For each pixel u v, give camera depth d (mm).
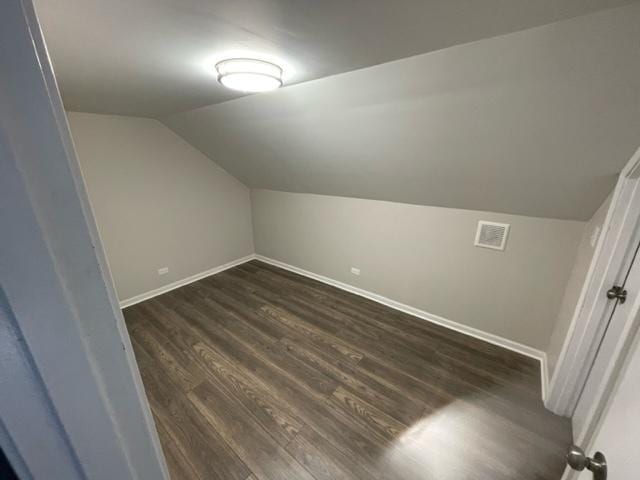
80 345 322
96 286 335
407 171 2023
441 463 1457
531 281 2107
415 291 2750
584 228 1817
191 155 3203
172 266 3293
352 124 1711
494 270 2254
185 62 1152
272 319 2727
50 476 326
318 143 2098
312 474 1414
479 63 1039
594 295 1454
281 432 1622
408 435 1604
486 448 1532
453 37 908
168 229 3174
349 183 2586
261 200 3807
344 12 749
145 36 908
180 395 1868
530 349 2219
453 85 1181
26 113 255
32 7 254
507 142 1384
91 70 1259
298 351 2285
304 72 1266
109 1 692
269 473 1419
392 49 1006
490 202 2023
